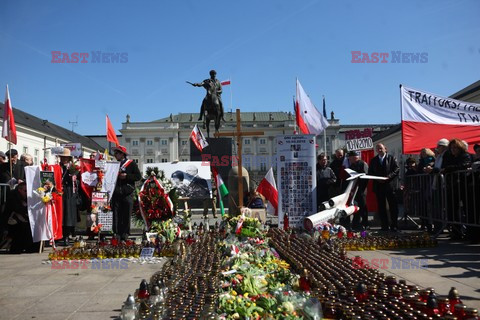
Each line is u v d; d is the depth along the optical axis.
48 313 4.30
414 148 12.27
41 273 6.41
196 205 15.27
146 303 3.86
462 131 12.22
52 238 8.96
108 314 4.24
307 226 9.41
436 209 9.82
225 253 6.95
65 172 10.33
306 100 13.97
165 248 7.86
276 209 11.97
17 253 8.92
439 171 9.50
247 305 3.75
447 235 10.04
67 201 10.12
